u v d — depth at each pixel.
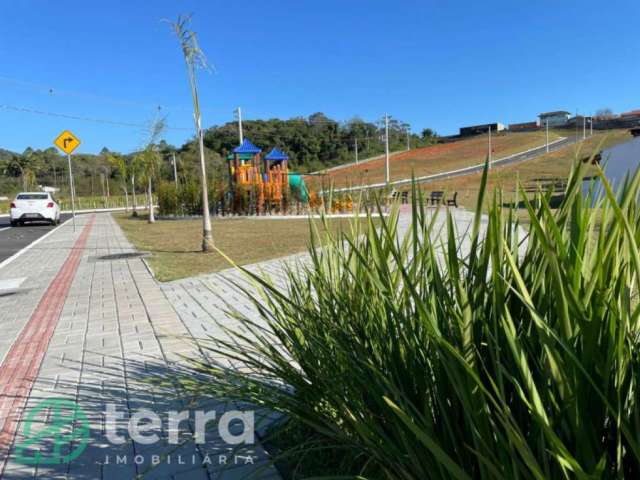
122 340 4.40
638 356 1.07
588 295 1.09
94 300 6.11
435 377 1.35
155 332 4.62
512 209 1.49
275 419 2.70
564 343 1.03
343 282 2.11
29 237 15.53
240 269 1.89
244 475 2.25
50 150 78.25
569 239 1.23
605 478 1.08
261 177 23.02
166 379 3.00
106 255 10.41
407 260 1.89
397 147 90.25
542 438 1.07
